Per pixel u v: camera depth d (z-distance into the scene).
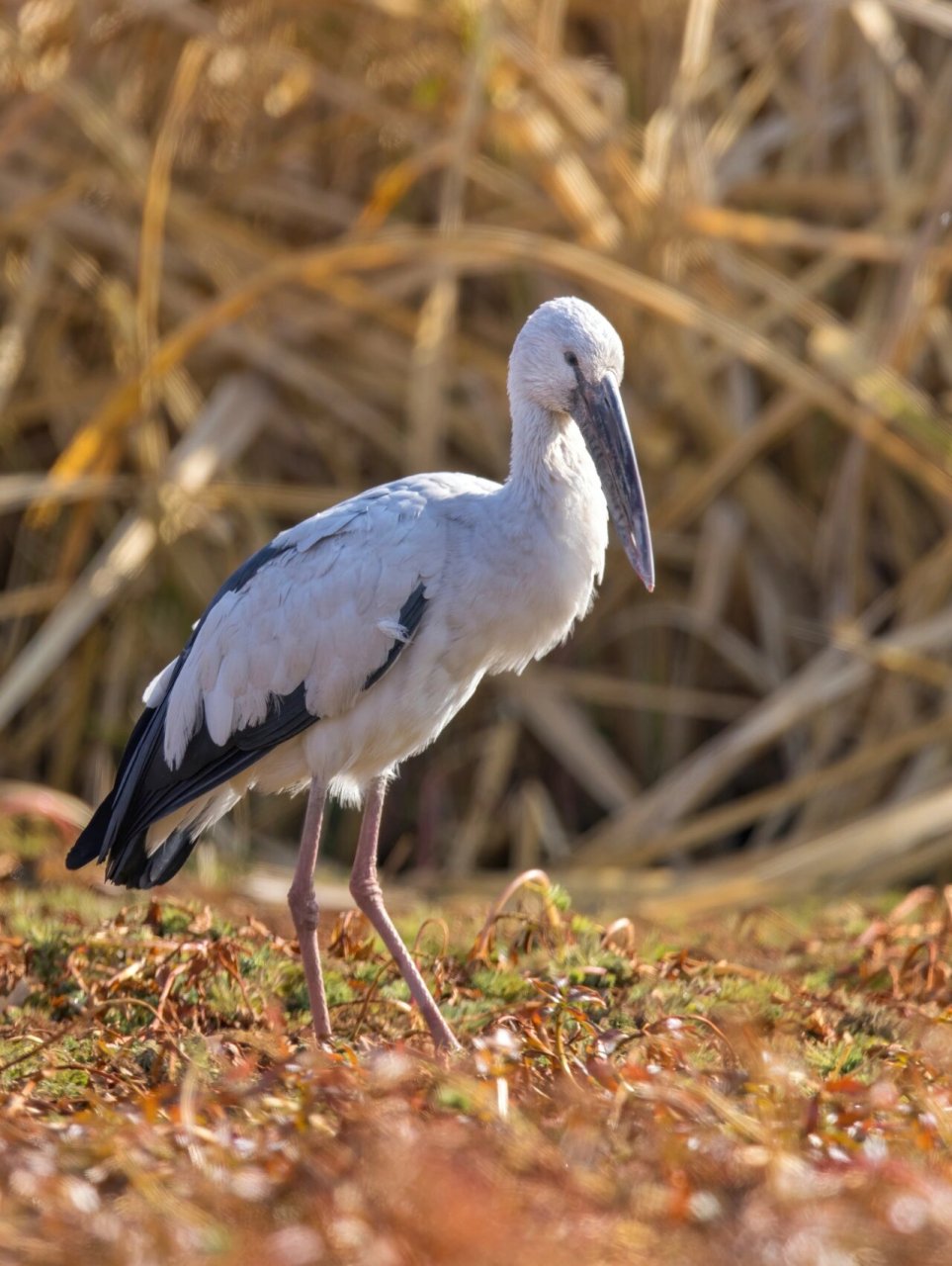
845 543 12.71
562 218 13.75
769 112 14.80
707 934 9.33
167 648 13.05
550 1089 5.86
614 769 12.61
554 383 7.61
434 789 12.80
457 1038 7.04
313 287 13.60
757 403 13.77
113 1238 4.50
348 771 7.79
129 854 8.13
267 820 12.79
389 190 13.23
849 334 12.61
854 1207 4.71
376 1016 7.38
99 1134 5.26
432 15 13.70
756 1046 5.89
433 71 13.73
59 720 12.90
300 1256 4.37
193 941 7.56
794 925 9.66
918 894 9.06
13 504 12.90
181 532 13.05
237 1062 6.15
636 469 7.58
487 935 8.10
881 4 13.42
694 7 13.48
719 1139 5.08
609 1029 6.57
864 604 13.23
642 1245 4.48
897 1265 4.42
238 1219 4.70
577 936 8.35
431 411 12.82
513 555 7.47
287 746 7.89
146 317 12.76
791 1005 7.42
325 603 7.50
